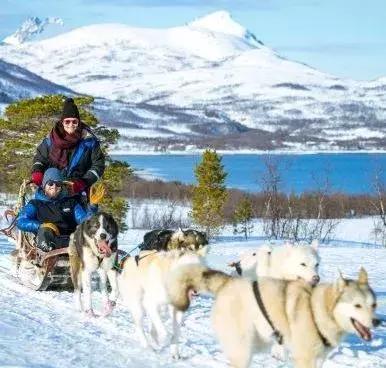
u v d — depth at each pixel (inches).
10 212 422.0
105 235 329.7
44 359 242.7
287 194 1664.6
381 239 1290.6
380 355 266.1
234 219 1326.3
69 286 394.3
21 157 1082.1
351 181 2859.3
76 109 390.0
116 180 1037.2
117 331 298.4
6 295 373.1
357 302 200.7
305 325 209.5
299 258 287.3
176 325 258.2
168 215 1482.5
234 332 219.3
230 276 227.1
